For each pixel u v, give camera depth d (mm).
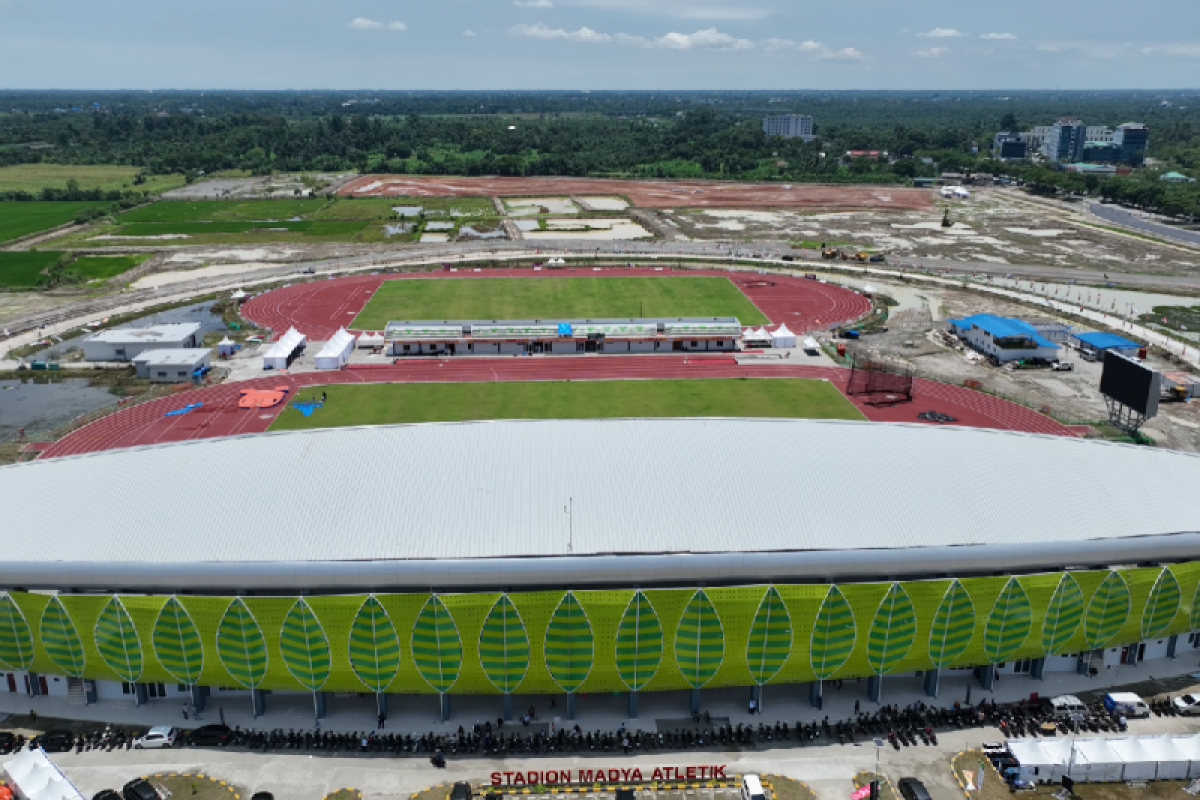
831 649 65375
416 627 63281
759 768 61031
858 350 165250
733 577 64562
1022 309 193625
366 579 63406
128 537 66250
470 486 69688
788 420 80812
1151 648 73375
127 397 139500
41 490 71438
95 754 62312
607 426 78625
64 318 187250
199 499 69250
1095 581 67250
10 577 64938
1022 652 68438
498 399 138625
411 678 64688
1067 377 150375
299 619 63312
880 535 66438
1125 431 124562
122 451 76562
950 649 66812
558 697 68688
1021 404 136250
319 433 77812
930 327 181250
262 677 65125
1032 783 60000
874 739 64062
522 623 63219
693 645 64438
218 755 62250
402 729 64938
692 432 77625
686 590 63062
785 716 66438
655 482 70250
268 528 66438
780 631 64562
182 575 63906
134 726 65375
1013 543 66625
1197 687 69938
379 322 181750
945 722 65625
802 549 65000
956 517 68250
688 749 62938
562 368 155125
